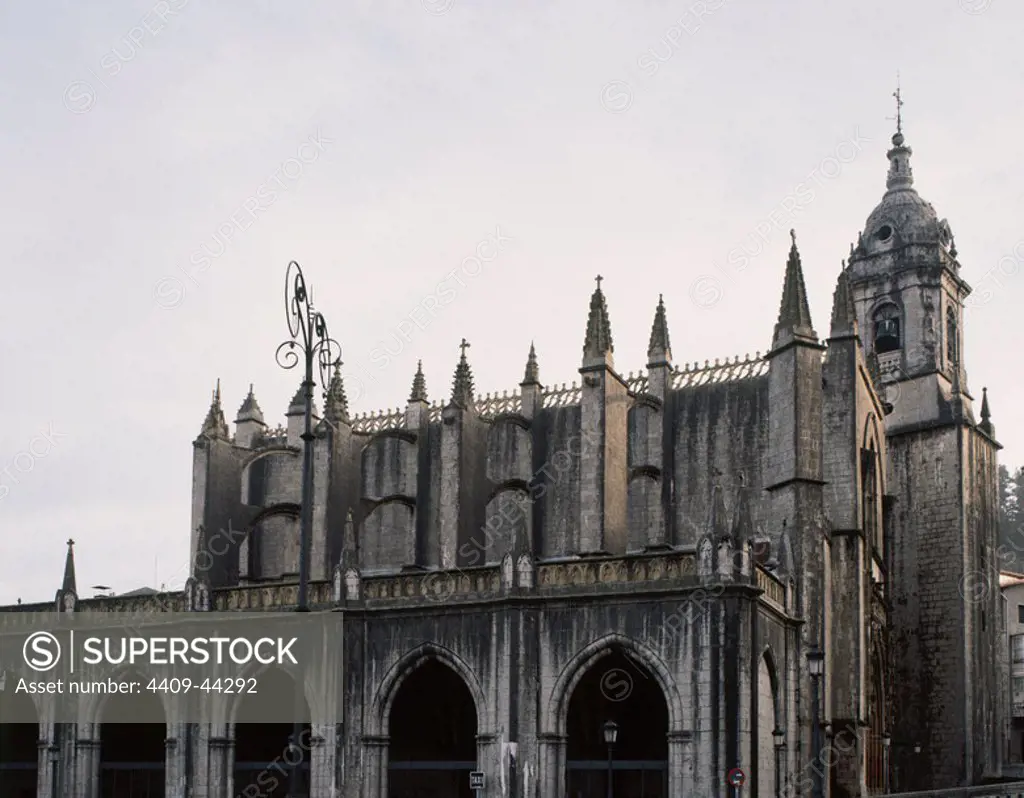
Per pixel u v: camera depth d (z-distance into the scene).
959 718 72.69
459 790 54.66
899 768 73.81
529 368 67.25
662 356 64.44
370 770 51.94
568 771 51.50
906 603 75.81
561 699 48.69
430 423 68.38
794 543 56.19
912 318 80.81
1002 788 50.66
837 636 58.12
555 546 64.31
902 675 75.12
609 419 59.47
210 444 67.44
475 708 53.78
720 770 45.09
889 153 86.19
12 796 66.25
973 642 74.25
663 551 50.03
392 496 67.38
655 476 62.72
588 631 48.50
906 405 78.50
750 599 46.78
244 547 70.94
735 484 61.44
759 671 49.03
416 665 52.00
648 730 53.94
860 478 61.78
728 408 62.59
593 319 60.94
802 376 57.84
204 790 55.94
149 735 65.62
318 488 64.81
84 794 59.75
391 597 52.94
